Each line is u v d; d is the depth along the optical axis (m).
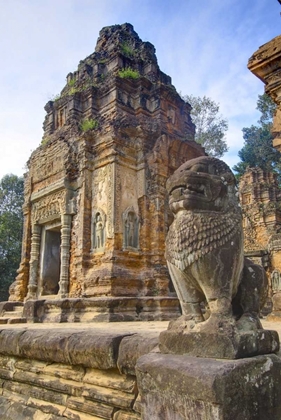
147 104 13.98
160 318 9.98
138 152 12.76
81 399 3.76
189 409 2.32
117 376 3.55
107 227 11.44
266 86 5.59
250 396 2.31
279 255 18.47
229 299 2.66
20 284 14.10
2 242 26.22
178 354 2.70
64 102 14.79
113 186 11.64
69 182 12.77
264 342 2.65
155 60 16.02
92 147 12.70
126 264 11.25
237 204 3.00
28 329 4.90
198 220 2.81
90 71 15.24
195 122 24.83
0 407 4.60
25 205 14.92
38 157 14.77
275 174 24.88
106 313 9.36
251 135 36.84
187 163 3.09
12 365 4.82
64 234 12.36
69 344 3.95
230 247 2.73
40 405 4.17
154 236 11.92
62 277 11.99
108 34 16.03
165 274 11.50
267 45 5.46
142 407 2.69
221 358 2.46
